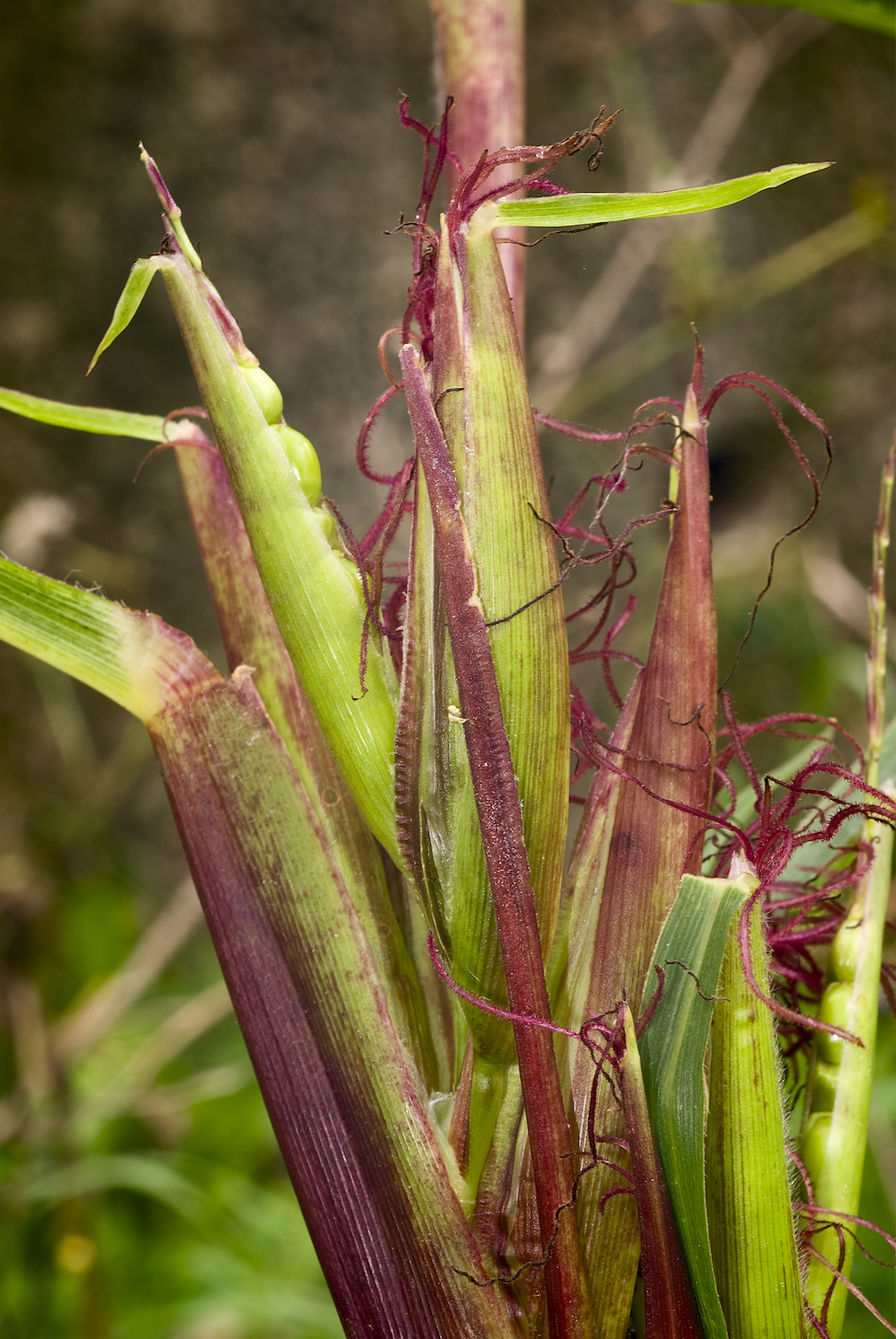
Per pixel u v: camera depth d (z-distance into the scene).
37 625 0.29
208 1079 0.72
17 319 1.05
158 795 1.11
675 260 0.94
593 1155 0.28
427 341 0.28
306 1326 0.59
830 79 1.17
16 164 1.04
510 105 0.33
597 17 1.08
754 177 0.27
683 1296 0.28
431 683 0.28
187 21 1.03
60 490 1.07
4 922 0.76
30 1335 0.59
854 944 0.30
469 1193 0.28
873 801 0.31
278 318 1.08
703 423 0.29
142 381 1.08
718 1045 0.28
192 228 1.06
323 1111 0.29
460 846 0.28
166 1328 0.62
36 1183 0.58
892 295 1.19
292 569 0.29
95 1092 0.69
